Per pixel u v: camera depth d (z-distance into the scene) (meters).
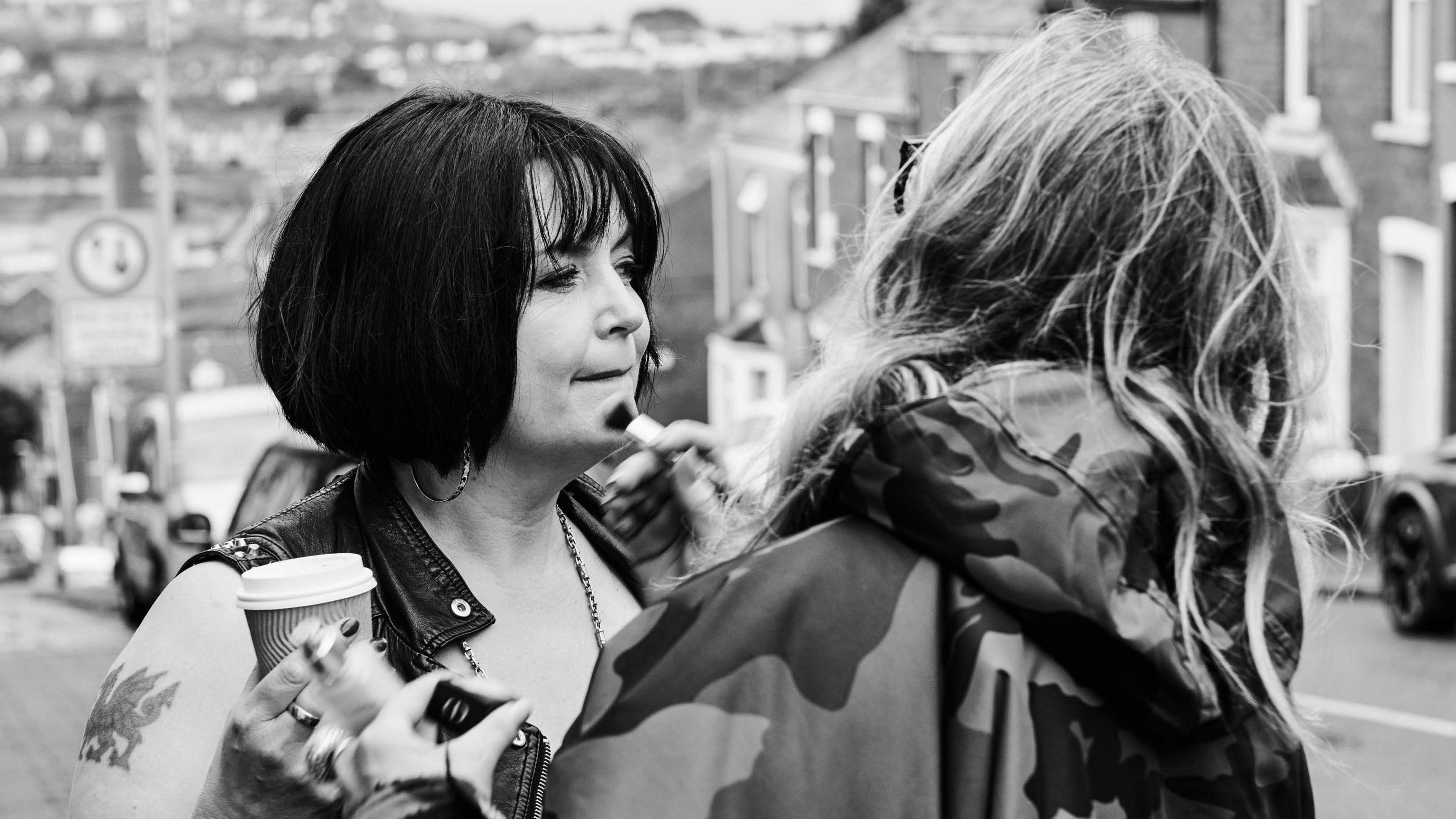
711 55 31.58
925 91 19.19
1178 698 1.03
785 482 1.22
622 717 1.03
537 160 1.43
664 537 1.64
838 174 21.53
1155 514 1.08
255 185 53.94
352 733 1.12
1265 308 1.18
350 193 1.41
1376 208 14.66
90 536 36.47
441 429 1.39
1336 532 1.29
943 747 1.03
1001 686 1.01
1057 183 1.14
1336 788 5.71
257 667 1.18
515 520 1.49
